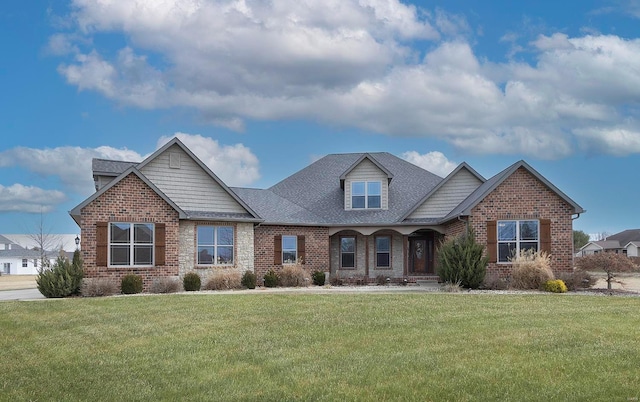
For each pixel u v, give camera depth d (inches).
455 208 1127.0
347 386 319.0
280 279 1053.8
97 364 392.8
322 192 1323.8
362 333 462.9
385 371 344.8
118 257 893.8
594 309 581.3
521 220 932.6
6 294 966.4
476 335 441.1
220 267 992.2
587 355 366.6
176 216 938.1
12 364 403.5
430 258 1235.9
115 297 757.3
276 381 335.9
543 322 495.5
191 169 1022.4
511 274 892.6
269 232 1104.2
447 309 589.3
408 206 1223.5
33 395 328.2
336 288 975.6
